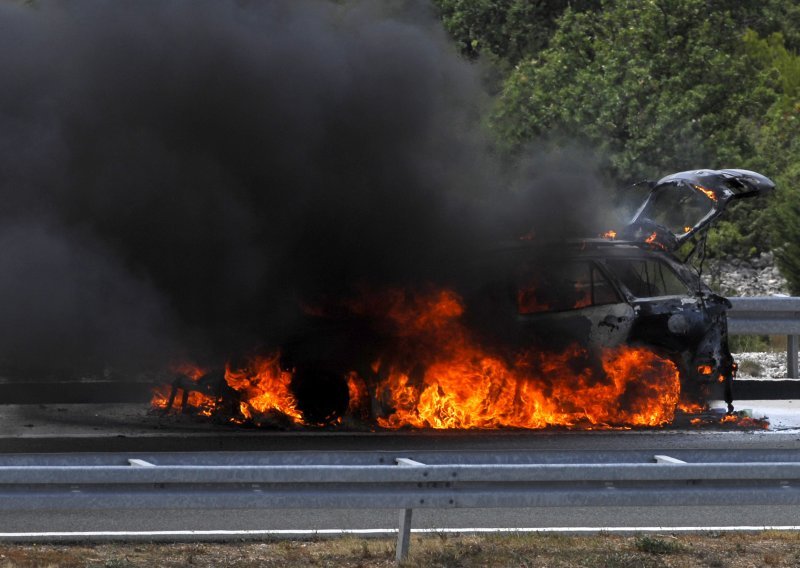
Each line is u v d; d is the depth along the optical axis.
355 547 21.12
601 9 95.38
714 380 36.66
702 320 36.31
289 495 19.56
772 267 77.44
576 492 20.23
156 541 21.83
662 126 75.75
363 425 34.75
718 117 81.06
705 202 41.56
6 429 34.56
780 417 39.09
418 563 19.92
